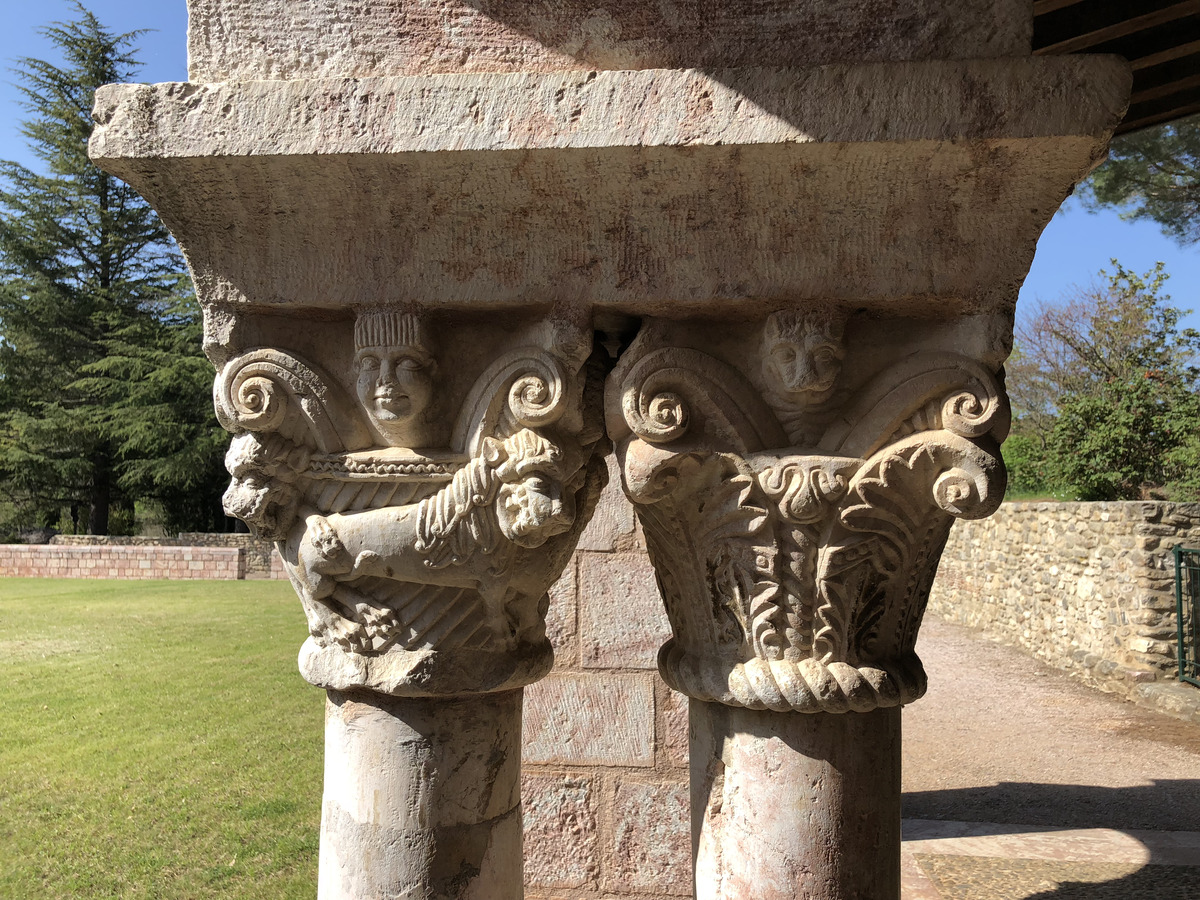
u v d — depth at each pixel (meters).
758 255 1.31
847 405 1.38
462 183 1.29
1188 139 6.20
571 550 1.57
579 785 2.88
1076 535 7.32
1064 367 14.12
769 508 1.37
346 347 1.45
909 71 1.19
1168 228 7.22
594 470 1.54
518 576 1.48
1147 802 4.23
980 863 3.36
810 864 1.38
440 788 1.45
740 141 1.20
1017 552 8.53
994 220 1.27
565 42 1.32
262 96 1.26
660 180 1.27
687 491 1.42
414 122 1.24
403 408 1.38
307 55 1.33
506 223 1.33
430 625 1.44
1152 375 9.81
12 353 20.39
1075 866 3.33
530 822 2.89
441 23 1.33
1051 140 1.17
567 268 1.34
